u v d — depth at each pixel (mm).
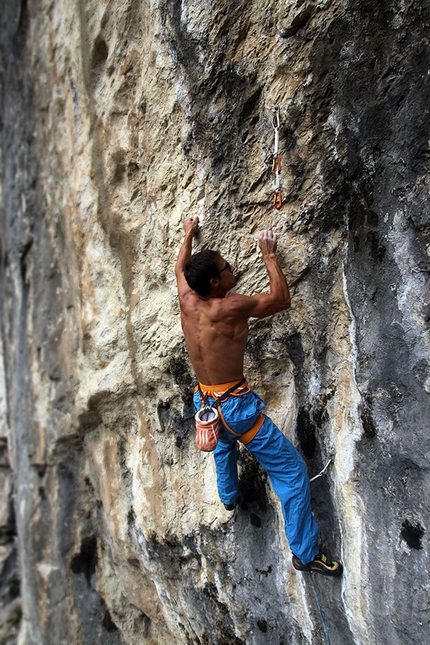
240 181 2982
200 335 2707
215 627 3805
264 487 3252
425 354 2350
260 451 2689
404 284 2416
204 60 2926
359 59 2439
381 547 2545
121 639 5164
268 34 2668
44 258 5574
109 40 3742
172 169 3330
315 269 2818
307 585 3010
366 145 2504
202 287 2684
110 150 3855
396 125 2385
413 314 2387
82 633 5270
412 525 2412
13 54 6070
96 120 4035
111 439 4664
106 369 4285
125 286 4047
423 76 2271
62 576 5453
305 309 2896
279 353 3094
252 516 3354
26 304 6191
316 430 2939
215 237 3152
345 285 2703
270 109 2758
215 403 2680
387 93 2395
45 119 5242
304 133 2678
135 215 3811
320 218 2752
